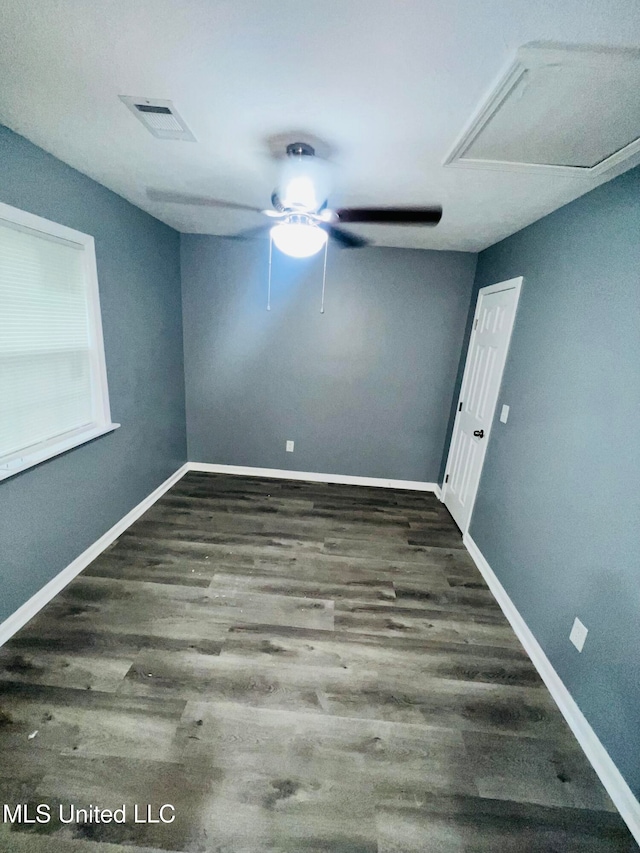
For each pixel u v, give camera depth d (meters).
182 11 0.93
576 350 1.77
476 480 2.80
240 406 3.76
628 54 0.95
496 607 2.22
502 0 0.84
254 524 2.95
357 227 2.62
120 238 2.46
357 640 1.91
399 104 1.25
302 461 3.88
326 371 3.62
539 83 1.08
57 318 2.02
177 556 2.49
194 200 2.35
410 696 1.63
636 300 1.42
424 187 1.90
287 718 1.50
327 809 1.23
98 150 1.74
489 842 1.18
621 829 1.23
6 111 1.43
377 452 3.80
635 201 1.47
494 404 2.60
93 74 1.19
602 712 1.42
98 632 1.85
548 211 2.07
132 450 2.82
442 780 1.33
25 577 1.88
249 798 1.25
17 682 1.58
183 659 1.73
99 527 2.47
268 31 0.97
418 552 2.73
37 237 1.84
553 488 1.86
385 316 3.44
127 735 1.40
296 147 1.58
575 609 1.63
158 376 3.16
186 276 3.43
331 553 2.64
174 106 1.34
